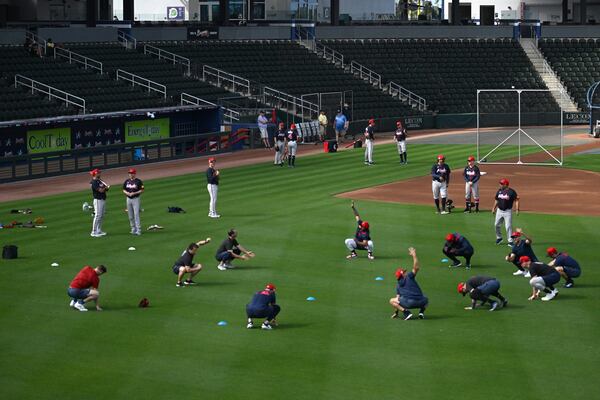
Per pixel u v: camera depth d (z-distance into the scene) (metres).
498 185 51.25
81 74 74.94
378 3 120.12
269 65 87.88
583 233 37.88
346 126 75.06
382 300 28.06
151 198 47.16
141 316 26.45
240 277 30.88
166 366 22.27
